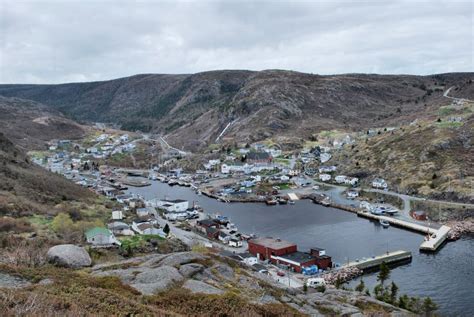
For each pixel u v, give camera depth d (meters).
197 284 43.41
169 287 41.66
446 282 81.69
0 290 30.67
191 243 101.88
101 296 33.44
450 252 100.00
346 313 48.69
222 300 38.75
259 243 100.25
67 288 34.56
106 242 80.94
